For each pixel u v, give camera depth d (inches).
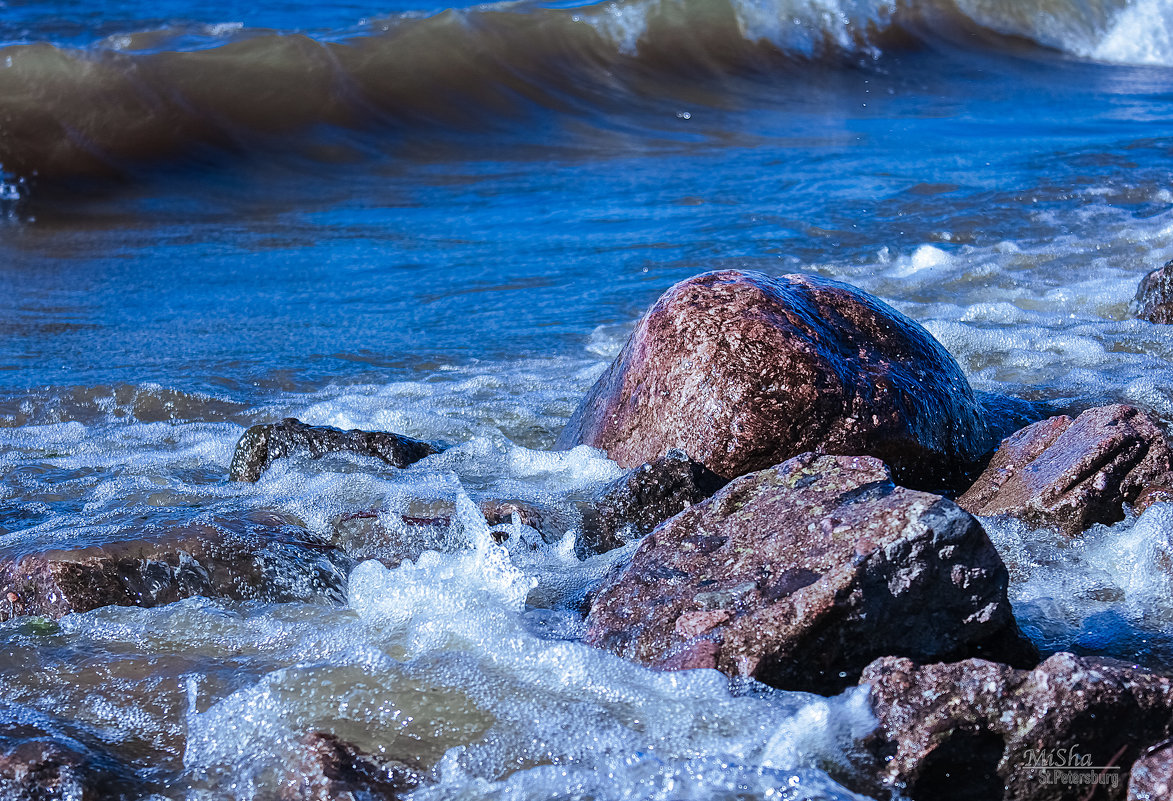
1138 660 154.1
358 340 340.8
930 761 122.0
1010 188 478.0
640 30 722.8
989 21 810.8
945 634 139.3
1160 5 802.8
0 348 333.1
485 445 244.7
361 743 134.9
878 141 582.2
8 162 530.6
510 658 149.4
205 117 588.4
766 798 120.0
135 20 717.3
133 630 163.8
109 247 449.4
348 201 514.0
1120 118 625.0
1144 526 180.1
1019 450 214.7
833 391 205.9
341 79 635.5
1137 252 392.5
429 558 181.8
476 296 379.2
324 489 214.4
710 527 160.4
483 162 572.1
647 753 129.3
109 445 265.7
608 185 518.6
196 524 187.2
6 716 141.6
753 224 442.6
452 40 681.6
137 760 136.2
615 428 222.7
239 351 332.8
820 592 135.0
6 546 183.6
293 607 173.3
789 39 748.6
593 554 194.7
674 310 218.1
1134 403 262.7
